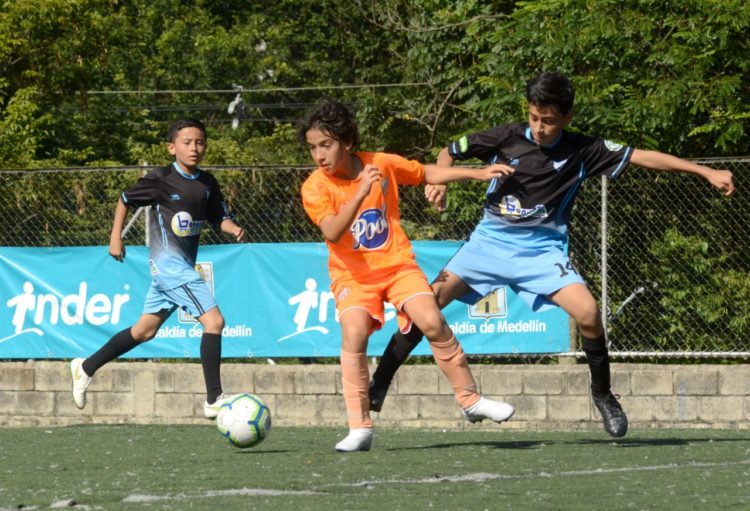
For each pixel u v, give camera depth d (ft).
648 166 77.05
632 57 153.28
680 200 127.65
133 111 350.02
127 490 58.90
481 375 126.52
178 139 104.58
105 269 134.00
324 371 129.39
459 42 207.21
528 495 55.01
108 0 316.40
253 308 130.62
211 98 450.71
